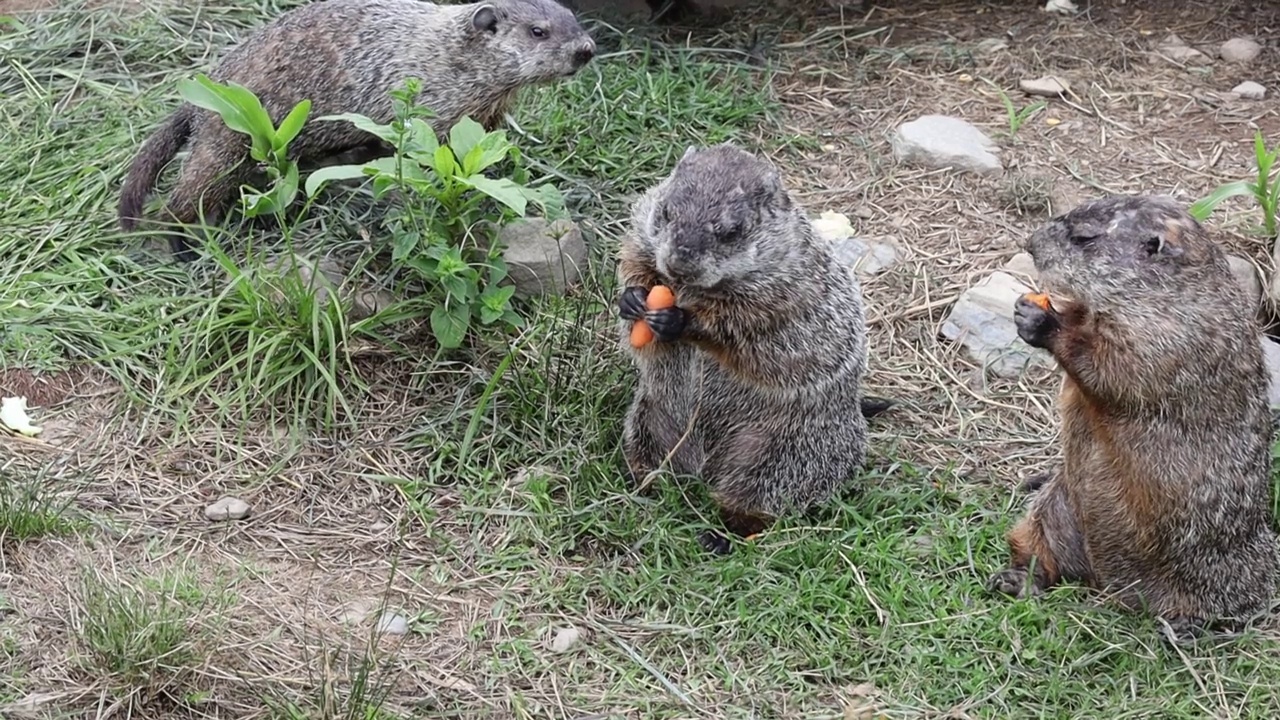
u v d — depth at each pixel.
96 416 3.58
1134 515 3.41
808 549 3.49
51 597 3.34
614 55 4.16
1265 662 3.39
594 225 3.87
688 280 3.44
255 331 3.63
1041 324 3.39
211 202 3.79
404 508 3.52
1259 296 3.81
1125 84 4.21
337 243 3.76
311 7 3.86
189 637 3.29
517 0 3.86
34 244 3.76
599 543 3.50
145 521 3.46
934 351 3.78
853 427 3.58
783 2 4.41
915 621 3.41
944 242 3.92
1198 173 4.02
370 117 3.84
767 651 3.38
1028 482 3.59
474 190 3.71
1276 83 4.21
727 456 3.57
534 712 3.30
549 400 3.62
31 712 3.22
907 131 4.06
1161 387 3.37
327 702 3.23
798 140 4.08
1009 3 4.42
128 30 4.12
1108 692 3.36
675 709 3.32
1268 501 3.49
